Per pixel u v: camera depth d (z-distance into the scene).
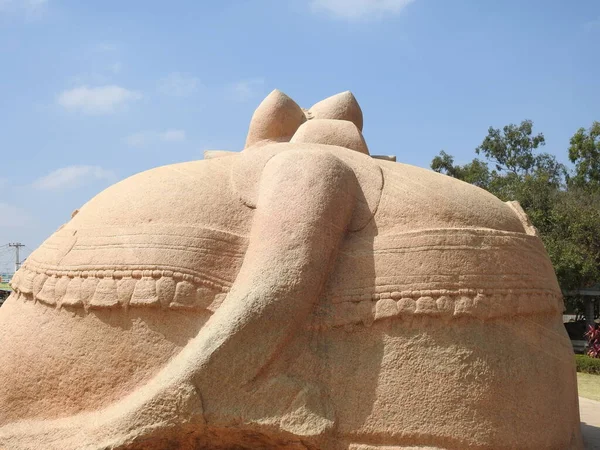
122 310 2.63
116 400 2.55
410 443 2.51
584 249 14.34
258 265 2.60
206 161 3.18
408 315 2.61
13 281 3.01
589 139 19.89
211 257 2.71
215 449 2.54
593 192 18.36
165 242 2.70
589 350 11.80
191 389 2.39
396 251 2.70
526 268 2.83
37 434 2.52
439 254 2.68
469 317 2.64
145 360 2.57
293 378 2.53
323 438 2.44
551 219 15.37
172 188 2.93
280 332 2.52
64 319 2.69
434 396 2.53
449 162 21.59
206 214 2.83
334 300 2.66
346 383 2.56
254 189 2.92
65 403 2.60
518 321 2.75
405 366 2.56
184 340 2.60
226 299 2.60
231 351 2.46
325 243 2.66
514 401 2.63
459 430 2.51
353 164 3.02
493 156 23.08
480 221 2.88
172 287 2.62
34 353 2.67
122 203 2.93
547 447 2.69
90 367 2.59
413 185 2.92
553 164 22.61
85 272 2.71
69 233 2.92
